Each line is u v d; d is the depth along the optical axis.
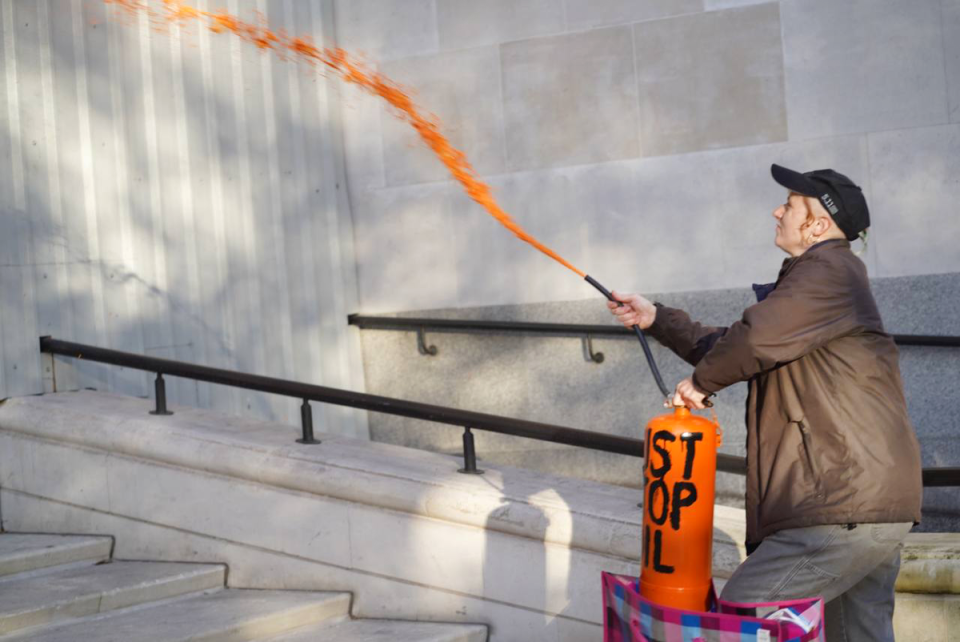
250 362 6.55
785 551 2.63
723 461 3.67
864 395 2.63
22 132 5.25
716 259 6.43
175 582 4.35
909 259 6.16
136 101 5.88
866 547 2.59
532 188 6.75
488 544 3.97
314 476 4.30
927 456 6.10
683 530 2.71
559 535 3.77
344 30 7.13
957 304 6.10
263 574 4.48
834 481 2.59
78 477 4.91
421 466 4.28
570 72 6.63
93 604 4.08
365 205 7.23
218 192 6.37
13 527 5.11
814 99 6.25
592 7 6.57
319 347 7.04
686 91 6.43
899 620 3.34
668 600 2.71
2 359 5.12
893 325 6.20
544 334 6.75
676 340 3.08
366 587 4.25
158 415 4.90
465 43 6.84
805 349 2.60
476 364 6.95
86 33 5.61
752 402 2.80
